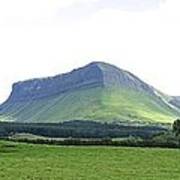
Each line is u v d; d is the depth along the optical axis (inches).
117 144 4399.6
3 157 3462.1
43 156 3550.7
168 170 2925.7
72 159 3395.7
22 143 4252.0
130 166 3085.6
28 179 2431.1
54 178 2498.8
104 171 2829.7
